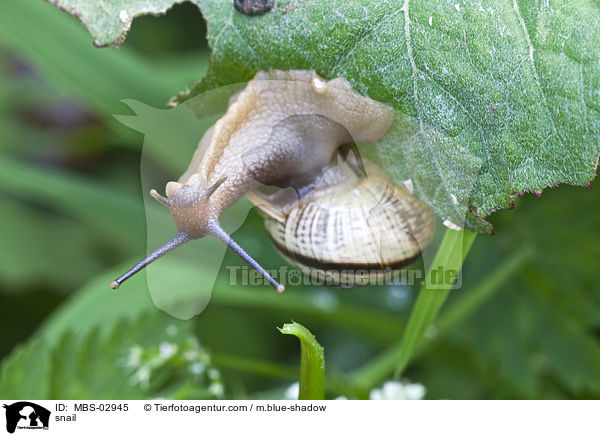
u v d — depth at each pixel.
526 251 0.20
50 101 0.23
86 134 0.23
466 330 0.20
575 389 0.19
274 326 0.21
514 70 0.16
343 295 0.21
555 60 0.16
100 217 0.21
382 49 0.16
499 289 0.20
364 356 0.21
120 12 0.16
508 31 0.16
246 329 0.21
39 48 0.20
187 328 0.19
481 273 0.20
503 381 0.20
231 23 0.16
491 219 0.20
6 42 0.21
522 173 0.16
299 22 0.16
